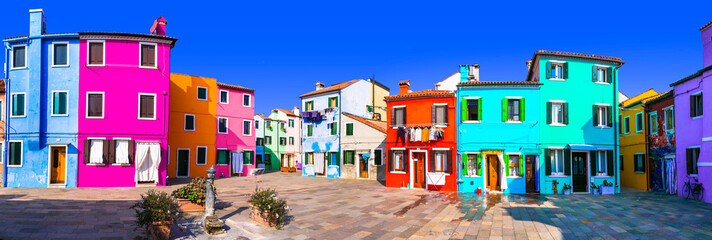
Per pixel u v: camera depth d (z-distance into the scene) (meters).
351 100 35.19
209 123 32.31
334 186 25.22
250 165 35.47
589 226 12.29
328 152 34.31
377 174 30.92
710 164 17.48
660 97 22.19
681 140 20.05
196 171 31.28
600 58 22.17
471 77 28.48
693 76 18.88
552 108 22.08
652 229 11.80
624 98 32.31
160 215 9.65
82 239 9.59
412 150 23.89
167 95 22.88
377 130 31.27
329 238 10.91
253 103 36.19
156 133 22.44
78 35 21.66
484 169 22.17
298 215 14.01
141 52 22.41
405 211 15.12
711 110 17.45
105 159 21.53
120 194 18.33
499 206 16.45
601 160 22.14
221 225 10.99
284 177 33.72
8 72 22.00
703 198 18.02
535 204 17.06
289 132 53.25
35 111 21.52
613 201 18.12
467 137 22.50
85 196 17.44
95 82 21.73
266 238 10.73
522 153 21.70
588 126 22.05
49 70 21.80
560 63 22.23
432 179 22.95
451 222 13.09
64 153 21.94
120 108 21.86
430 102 23.66
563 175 21.61
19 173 21.45
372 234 11.41
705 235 11.02
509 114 22.23
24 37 21.72
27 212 12.40
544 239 10.74
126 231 10.52
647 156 24.16
